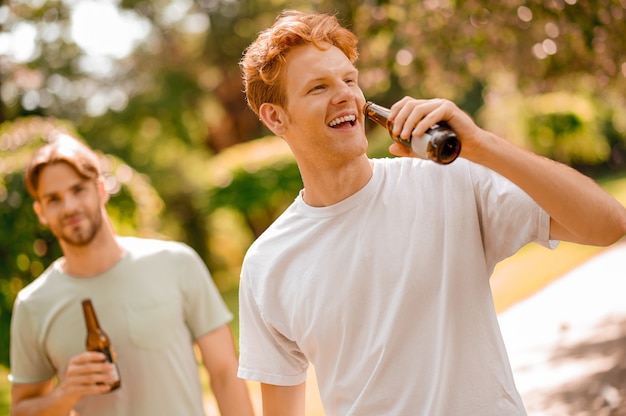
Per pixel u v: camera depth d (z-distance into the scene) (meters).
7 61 14.74
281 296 2.03
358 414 1.90
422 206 1.89
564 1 5.06
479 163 1.63
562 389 4.71
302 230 2.00
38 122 8.29
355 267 1.91
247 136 22.98
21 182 7.74
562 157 17.92
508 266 9.51
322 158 1.92
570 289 7.50
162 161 17.05
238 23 22.02
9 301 7.73
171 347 2.73
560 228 1.76
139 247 2.82
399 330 1.86
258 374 2.15
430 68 6.10
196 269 2.84
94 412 2.68
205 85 22.12
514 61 5.68
